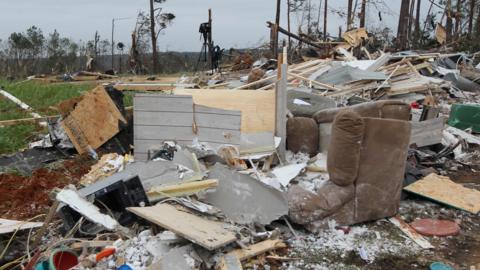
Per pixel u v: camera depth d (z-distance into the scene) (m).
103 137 7.86
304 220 4.91
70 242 4.56
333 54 18.23
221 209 5.05
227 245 4.43
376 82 11.94
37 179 6.73
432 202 5.95
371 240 4.93
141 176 5.42
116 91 8.22
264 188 5.07
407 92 12.05
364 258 4.56
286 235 4.94
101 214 4.71
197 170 5.61
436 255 4.68
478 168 7.66
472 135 9.33
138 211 4.63
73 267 4.19
